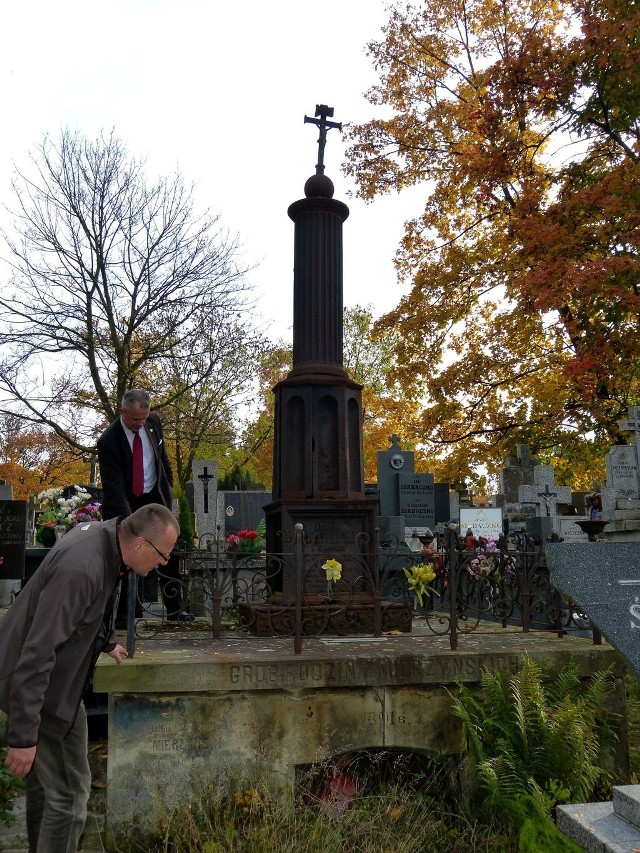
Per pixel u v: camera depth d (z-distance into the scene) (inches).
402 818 153.1
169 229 747.4
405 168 715.4
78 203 709.9
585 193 468.8
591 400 544.7
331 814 148.6
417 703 168.1
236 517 618.5
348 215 248.4
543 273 462.6
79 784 117.3
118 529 116.0
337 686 162.6
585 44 476.1
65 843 114.4
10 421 781.9
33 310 706.8
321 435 226.4
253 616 201.9
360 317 1408.7
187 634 208.8
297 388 228.8
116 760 152.8
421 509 620.1
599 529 209.5
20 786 156.8
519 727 149.4
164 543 116.3
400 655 166.9
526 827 130.3
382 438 1151.0
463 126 665.0
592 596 144.9
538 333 674.2
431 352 719.7
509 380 706.2
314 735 162.4
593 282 432.8
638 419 450.3
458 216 732.7
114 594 117.9
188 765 155.7
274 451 241.1
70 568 107.9
